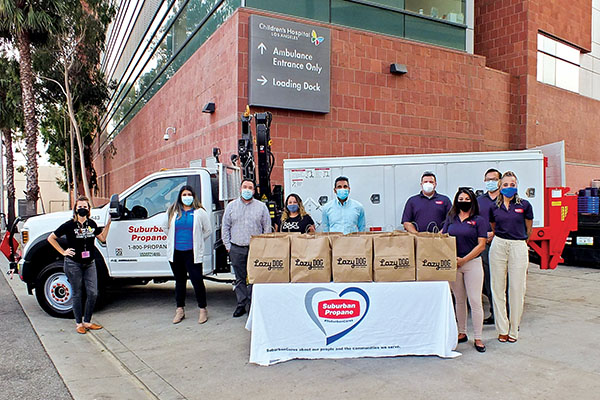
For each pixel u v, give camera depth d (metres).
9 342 6.08
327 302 5.16
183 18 14.97
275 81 10.91
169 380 4.71
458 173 7.69
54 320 7.18
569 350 5.39
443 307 5.17
